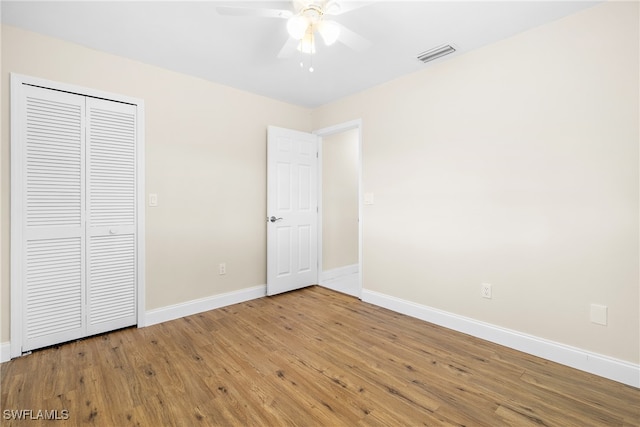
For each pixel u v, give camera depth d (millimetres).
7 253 2098
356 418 1535
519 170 2211
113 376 1888
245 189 3361
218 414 1563
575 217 1979
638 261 1777
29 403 1629
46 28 2131
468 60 2469
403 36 2234
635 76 1765
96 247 2445
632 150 1781
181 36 2246
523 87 2182
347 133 4465
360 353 2186
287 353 2184
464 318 2527
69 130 2311
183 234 2904
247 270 3395
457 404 1638
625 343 1821
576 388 1772
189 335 2482
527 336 2188
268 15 1685
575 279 1986
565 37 2000
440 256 2680
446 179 2625
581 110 1944
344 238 4449
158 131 2742
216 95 3107
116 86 2516
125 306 2590
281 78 2998
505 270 2293
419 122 2811
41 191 2205
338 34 1769
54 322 2273
